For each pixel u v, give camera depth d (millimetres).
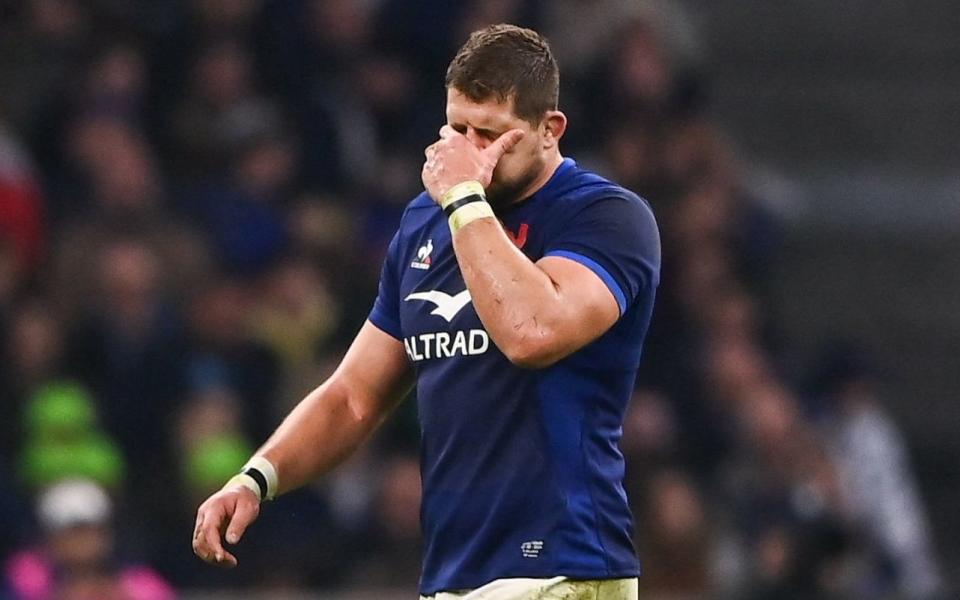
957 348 55844
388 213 46750
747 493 41031
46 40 47594
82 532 34500
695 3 63000
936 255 57781
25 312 40125
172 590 38031
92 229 42688
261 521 38688
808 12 63438
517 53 17703
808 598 38344
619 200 18016
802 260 56969
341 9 49375
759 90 61688
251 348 41938
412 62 50844
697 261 47688
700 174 50188
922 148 61469
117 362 40625
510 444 17562
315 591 38438
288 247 44156
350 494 39688
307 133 47156
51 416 38406
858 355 47188
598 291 17297
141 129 46312
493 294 16875
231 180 45250
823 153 60938
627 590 17766
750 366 45156
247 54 47969
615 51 50312
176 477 39656
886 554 45250
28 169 44031
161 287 41938
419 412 18328
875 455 46219
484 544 17578
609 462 17828
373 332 19219
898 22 63875
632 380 18156
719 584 38938
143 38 47375
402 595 38281
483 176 17328
